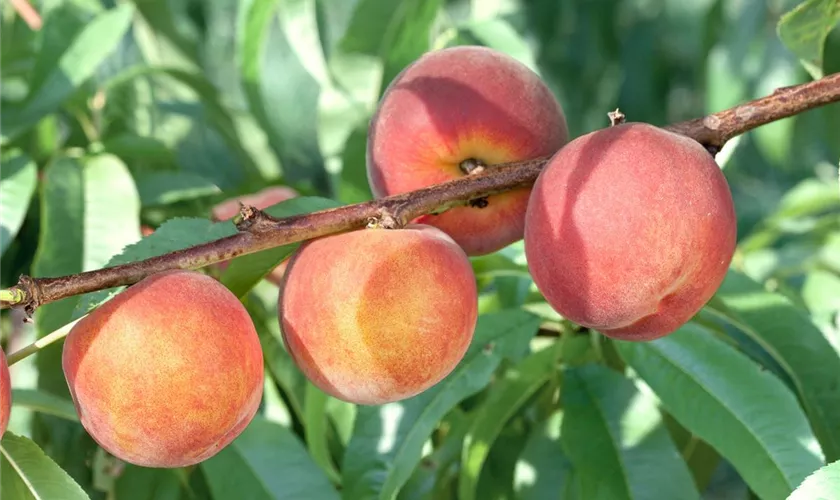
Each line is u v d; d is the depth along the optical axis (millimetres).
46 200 826
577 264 635
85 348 608
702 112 1785
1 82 978
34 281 610
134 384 603
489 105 693
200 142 1116
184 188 893
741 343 789
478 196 675
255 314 850
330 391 652
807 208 1059
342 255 639
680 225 626
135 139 917
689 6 1724
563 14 1718
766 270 1047
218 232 677
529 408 834
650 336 667
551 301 659
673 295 644
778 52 1316
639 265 627
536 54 1728
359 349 632
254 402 630
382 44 887
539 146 701
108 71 1410
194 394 606
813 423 760
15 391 750
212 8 1794
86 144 956
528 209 658
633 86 1776
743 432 724
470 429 775
